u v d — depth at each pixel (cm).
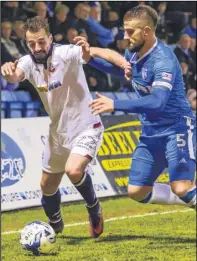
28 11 1143
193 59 1334
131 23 602
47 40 610
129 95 1202
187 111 634
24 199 929
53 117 642
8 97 1077
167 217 872
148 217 873
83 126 638
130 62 627
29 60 620
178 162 624
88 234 747
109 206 953
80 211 918
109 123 1043
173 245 687
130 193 652
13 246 686
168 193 659
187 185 627
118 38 1242
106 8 1256
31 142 957
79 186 664
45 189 682
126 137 1062
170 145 626
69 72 624
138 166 645
